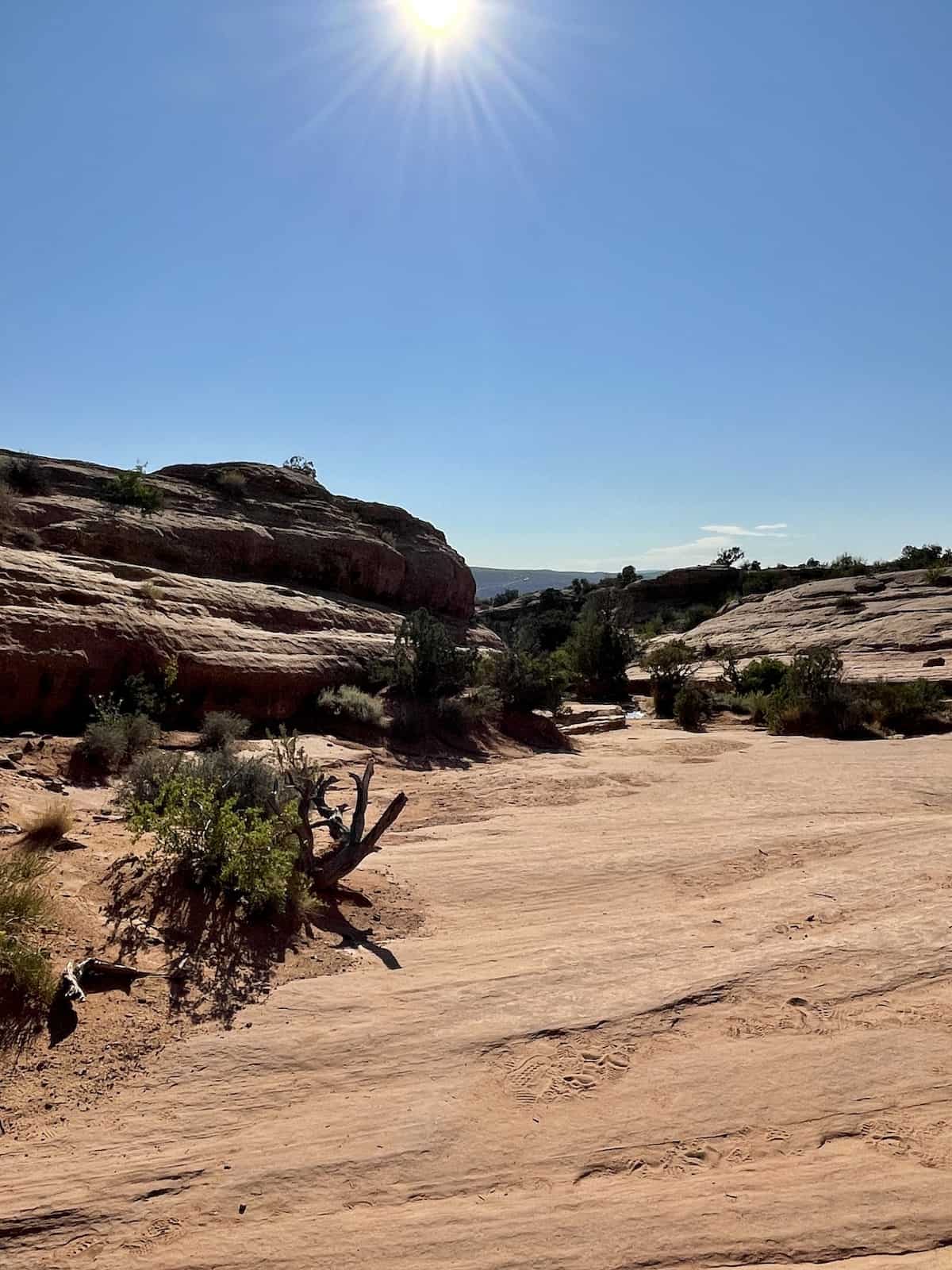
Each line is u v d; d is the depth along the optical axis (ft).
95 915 20.92
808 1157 13.09
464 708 64.44
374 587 96.43
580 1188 12.46
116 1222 11.84
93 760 39.70
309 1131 13.99
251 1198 12.34
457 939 23.22
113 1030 16.99
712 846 32.76
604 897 27.07
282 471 102.27
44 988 17.28
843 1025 17.30
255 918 22.56
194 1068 15.98
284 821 26.07
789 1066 15.76
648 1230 11.48
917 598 136.05
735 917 24.34
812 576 215.10
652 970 20.40
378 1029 17.48
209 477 93.45
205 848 23.76
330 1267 10.94
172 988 18.85
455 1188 12.51
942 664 100.94
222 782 29.27
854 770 51.96
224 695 53.78
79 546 65.21
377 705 60.64
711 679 109.29
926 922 22.97
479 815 39.42
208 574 75.77
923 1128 13.74
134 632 49.42
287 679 57.98
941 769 51.39
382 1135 13.84
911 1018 17.52
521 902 26.61
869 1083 15.08
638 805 42.19
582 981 19.84
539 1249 11.19
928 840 32.76
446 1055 16.46
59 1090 15.16
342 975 20.47
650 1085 15.29
